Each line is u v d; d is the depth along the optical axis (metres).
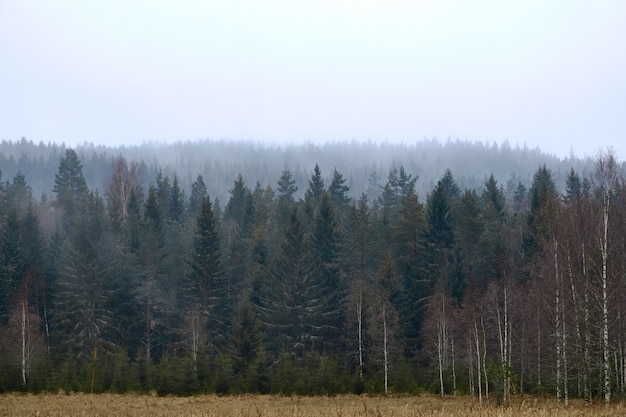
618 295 35.53
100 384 49.62
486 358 51.88
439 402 41.75
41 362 50.25
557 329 37.97
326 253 64.06
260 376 49.66
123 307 61.91
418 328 60.47
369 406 38.50
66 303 59.78
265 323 57.66
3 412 30.84
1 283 61.44
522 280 60.16
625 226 40.19
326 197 66.12
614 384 39.97
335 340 60.91
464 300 56.78
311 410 29.89
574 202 45.28
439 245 65.06
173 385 48.00
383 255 67.06
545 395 42.25
